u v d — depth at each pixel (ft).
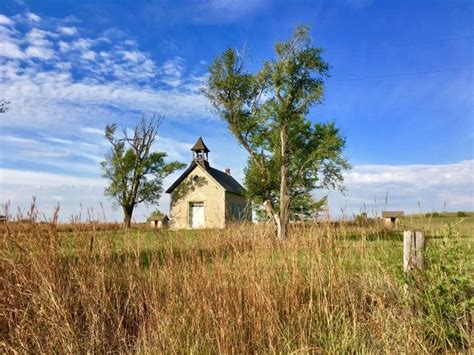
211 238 18.39
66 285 15.87
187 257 17.44
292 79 72.54
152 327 14.40
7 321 14.33
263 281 15.67
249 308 14.85
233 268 16.10
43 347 13.25
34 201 16.88
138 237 18.21
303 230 17.90
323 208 17.78
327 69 73.15
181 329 14.25
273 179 73.67
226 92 75.00
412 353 12.32
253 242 17.97
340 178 76.48
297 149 76.64
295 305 15.42
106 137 119.85
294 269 16.26
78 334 14.12
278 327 14.21
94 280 15.81
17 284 14.65
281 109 72.08
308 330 14.47
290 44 71.67
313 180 76.18
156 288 16.35
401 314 14.21
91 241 17.22
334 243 17.25
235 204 125.90
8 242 16.52
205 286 15.43
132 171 121.60
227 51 73.56
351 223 18.39
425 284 13.94
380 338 13.43
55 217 16.85
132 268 17.54
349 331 14.14
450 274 14.08
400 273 15.11
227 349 12.87
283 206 68.49
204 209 117.60
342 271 16.30
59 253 16.60
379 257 16.72
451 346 12.60
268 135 75.51
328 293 16.14
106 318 15.14
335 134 76.28
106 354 13.75
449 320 13.21
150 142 122.93
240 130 75.36
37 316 14.10
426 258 14.88
